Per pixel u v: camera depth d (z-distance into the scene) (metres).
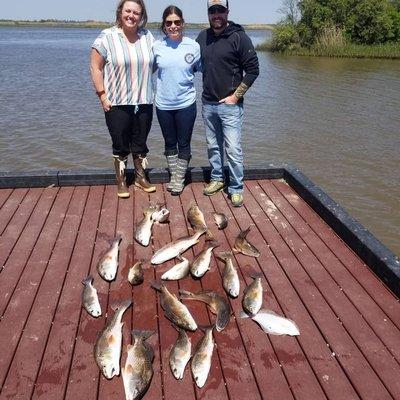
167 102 4.75
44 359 2.94
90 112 15.22
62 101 17.08
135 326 3.25
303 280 3.80
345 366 2.91
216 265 4.03
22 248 4.17
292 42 39.38
